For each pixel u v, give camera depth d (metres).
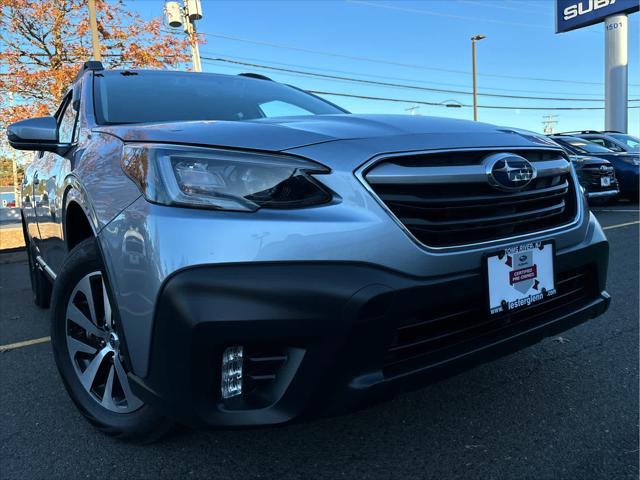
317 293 1.68
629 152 10.88
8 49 16.09
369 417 2.49
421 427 2.38
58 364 2.47
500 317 2.07
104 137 2.44
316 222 1.74
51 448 2.33
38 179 3.91
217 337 1.66
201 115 2.90
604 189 9.52
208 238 1.70
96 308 2.34
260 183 1.78
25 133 2.86
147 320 1.77
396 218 1.83
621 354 3.12
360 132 2.04
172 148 1.92
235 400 1.76
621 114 21.75
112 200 2.01
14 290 6.09
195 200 1.76
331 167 1.83
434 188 1.93
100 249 2.00
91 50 16.45
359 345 1.72
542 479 1.97
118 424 2.26
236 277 1.67
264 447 2.27
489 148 2.09
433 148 1.95
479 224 2.02
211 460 2.19
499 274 2.03
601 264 2.49
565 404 2.54
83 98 3.06
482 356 2.00
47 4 15.71
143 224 1.80
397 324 1.78
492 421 2.41
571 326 2.35
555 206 2.35
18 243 9.40
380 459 2.15
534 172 2.18
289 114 3.15
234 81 3.53
